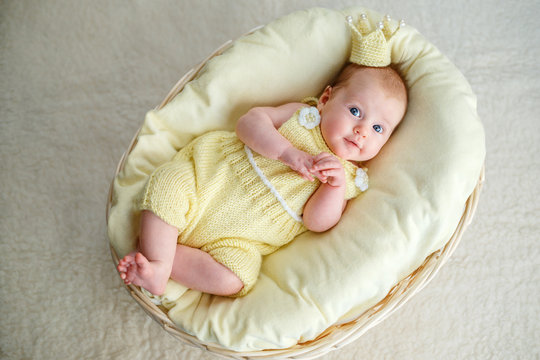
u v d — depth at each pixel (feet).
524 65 7.39
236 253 5.02
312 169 4.84
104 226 6.84
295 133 5.31
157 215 4.75
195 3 7.57
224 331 4.80
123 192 5.29
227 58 5.60
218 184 5.15
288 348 4.94
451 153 5.08
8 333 6.40
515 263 6.76
